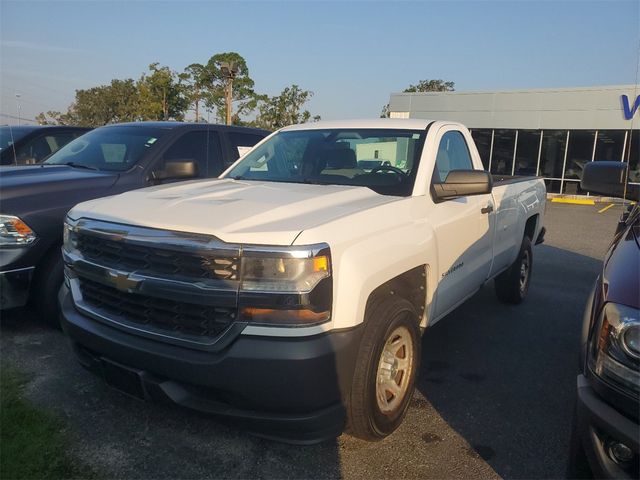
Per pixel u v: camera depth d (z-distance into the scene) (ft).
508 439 10.84
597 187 11.94
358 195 11.60
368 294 9.32
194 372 8.65
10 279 14.29
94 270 10.12
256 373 8.39
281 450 10.23
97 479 9.14
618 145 76.18
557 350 15.64
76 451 9.91
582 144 78.84
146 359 9.12
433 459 10.09
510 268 19.08
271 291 8.42
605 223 47.55
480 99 83.56
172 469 9.54
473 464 9.96
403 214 11.12
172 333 9.15
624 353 6.72
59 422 10.78
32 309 16.10
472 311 19.20
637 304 6.75
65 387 12.27
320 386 8.59
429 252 11.45
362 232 9.67
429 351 15.38
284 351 8.36
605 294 7.37
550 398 12.64
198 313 8.90
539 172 82.48
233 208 9.85
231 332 8.55
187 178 17.03
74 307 10.85
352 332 9.01
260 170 14.73
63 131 28.55
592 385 7.18
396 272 10.18
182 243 8.88
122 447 10.12
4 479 8.91
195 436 10.59
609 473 6.78
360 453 10.23
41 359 13.69
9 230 14.24
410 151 13.23
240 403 8.71
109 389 12.23
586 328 8.45
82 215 10.78
